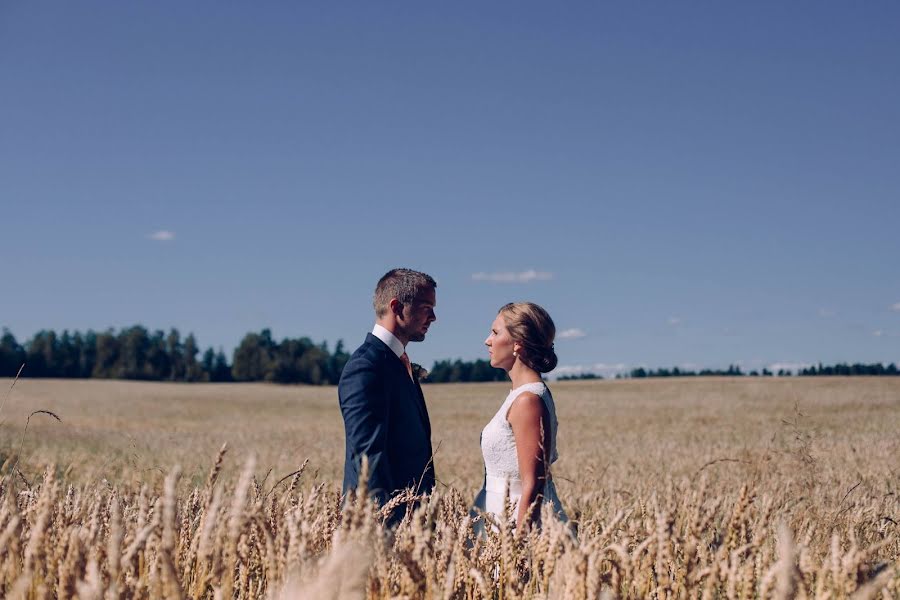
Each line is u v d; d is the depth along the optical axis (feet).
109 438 70.64
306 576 5.59
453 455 54.13
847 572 6.68
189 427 119.34
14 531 6.57
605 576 6.90
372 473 13.44
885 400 147.64
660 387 238.68
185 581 6.91
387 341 14.87
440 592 6.47
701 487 7.40
